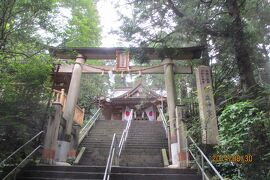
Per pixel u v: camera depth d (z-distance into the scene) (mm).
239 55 9695
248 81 9266
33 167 8445
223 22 9648
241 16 10883
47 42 8648
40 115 9047
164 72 12945
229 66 12305
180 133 9758
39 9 7949
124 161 12352
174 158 10422
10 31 7660
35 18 8008
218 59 12664
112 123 19078
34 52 8352
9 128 7805
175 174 8094
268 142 6680
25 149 8586
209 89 9555
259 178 6613
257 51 11055
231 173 7812
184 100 13039
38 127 9281
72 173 8000
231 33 9727
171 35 11352
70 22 12961
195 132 9625
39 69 8430
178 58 13141
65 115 11992
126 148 13977
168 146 13047
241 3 10141
